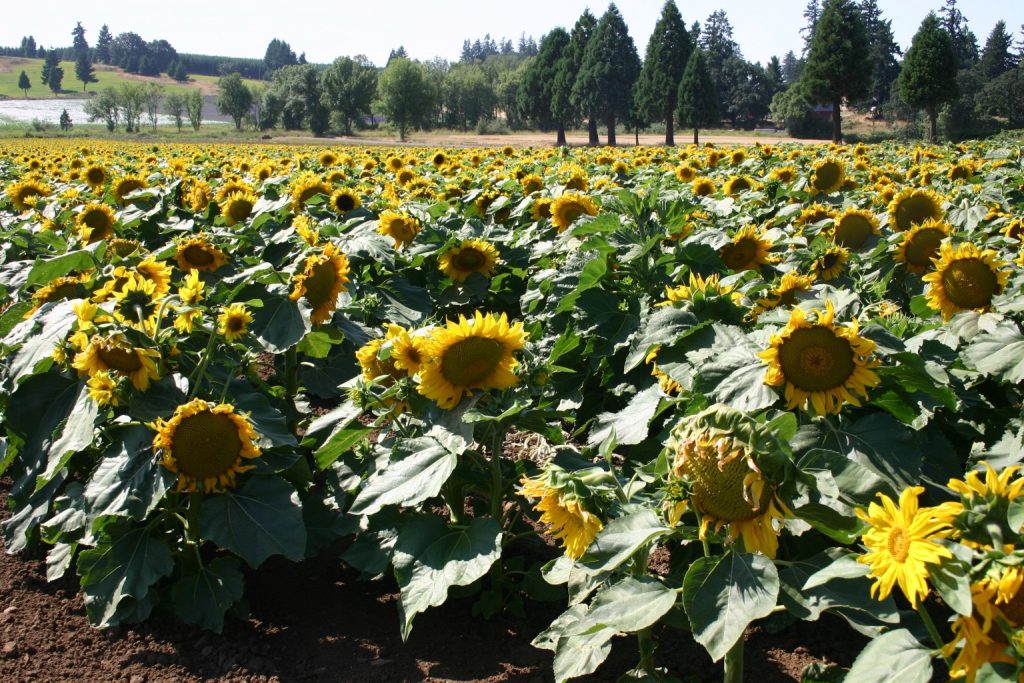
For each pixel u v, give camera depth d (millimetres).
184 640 4168
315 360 6352
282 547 4051
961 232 7367
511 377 3902
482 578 4465
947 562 1992
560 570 3455
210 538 4066
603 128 117875
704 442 2637
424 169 16797
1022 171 12461
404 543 3906
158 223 9484
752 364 3551
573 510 2967
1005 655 2002
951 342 5074
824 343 3387
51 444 4293
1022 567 1935
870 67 74875
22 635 4195
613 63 86125
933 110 67625
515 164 16344
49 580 4523
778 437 2762
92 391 3986
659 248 6312
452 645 4094
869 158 18688
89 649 4105
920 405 3934
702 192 11617
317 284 5379
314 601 4531
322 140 96688
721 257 6789
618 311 5762
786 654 3846
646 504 3182
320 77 118500
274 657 4035
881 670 2346
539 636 3459
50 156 22922
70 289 5426
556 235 8891
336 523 4559
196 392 4285
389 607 4453
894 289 6953
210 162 20141
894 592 4184
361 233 7809
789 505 2719
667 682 3318
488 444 5551
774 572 2584
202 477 3986
